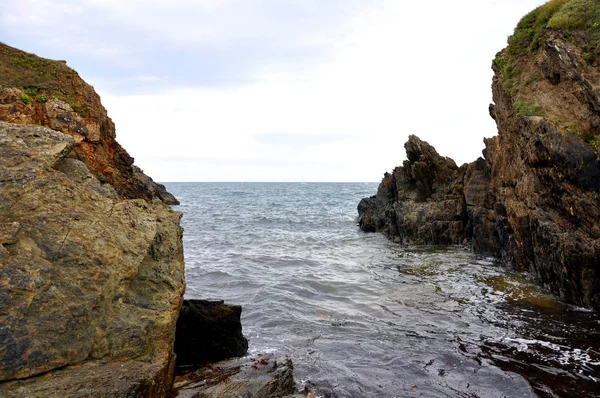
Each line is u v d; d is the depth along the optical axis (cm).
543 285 1557
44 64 1495
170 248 770
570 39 1812
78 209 642
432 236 2761
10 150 634
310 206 7025
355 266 1983
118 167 1698
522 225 1758
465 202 2739
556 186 1473
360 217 4016
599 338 1027
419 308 1299
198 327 845
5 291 496
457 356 922
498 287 1558
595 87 1583
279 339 1026
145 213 795
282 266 1950
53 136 693
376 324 1147
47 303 521
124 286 633
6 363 467
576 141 1402
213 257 2155
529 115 1778
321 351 950
